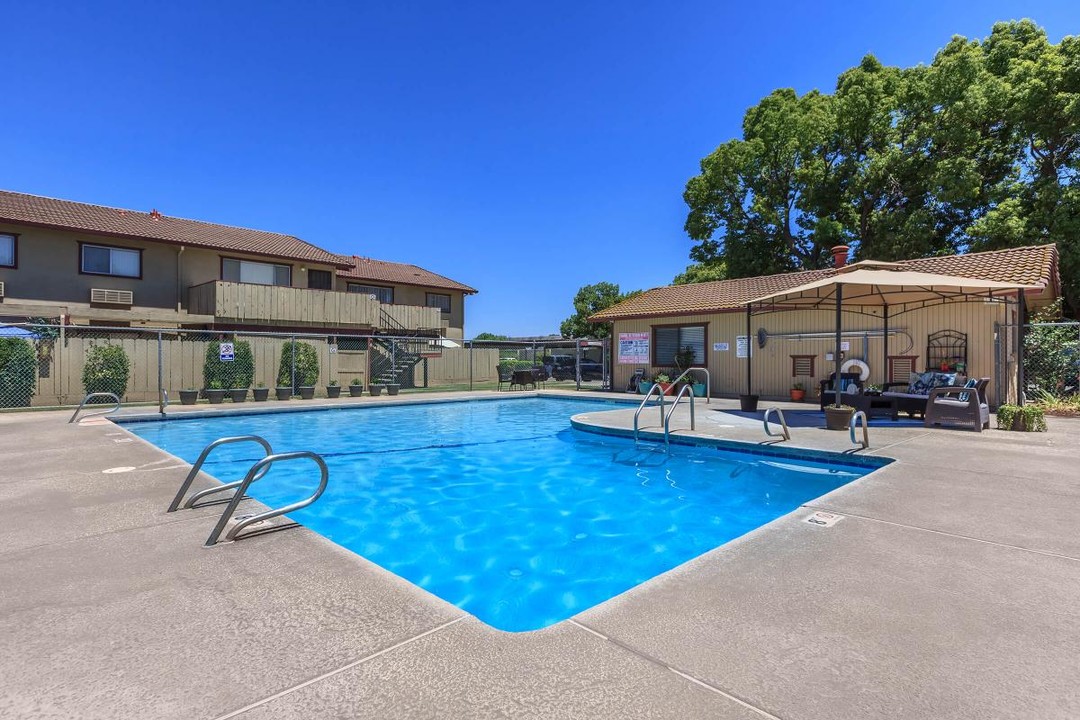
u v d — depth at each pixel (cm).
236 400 1525
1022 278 1095
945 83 1969
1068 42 1791
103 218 1888
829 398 1093
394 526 521
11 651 202
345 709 166
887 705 169
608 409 1313
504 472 747
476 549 461
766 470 723
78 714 164
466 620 228
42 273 1688
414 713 164
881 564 291
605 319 1917
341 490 657
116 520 375
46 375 1326
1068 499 426
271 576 276
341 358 1920
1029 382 1188
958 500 423
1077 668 190
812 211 2503
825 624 223
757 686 179
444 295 2953
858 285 955
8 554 308
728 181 2611
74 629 219
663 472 734
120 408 1255
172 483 491
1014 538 334
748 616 231
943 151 2050
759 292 1622
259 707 167
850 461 647
